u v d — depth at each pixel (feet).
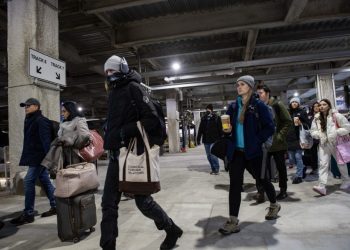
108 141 8.39
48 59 18.78
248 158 10.41
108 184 8.42
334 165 19.89
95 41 32.42
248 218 12.20
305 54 35.53
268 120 10.52
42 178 13.99
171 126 66.49
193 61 41.34
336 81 63.21
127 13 26.21
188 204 15.08
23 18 18.95
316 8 24.85
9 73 18.99
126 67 8.57
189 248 9.31
